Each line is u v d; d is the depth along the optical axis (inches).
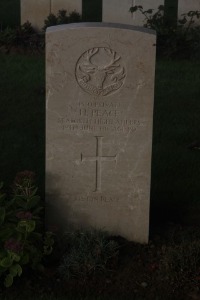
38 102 170.6
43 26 217.8
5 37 209.2
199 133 155.2
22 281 104.4
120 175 112.0
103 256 107.7
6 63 196.1
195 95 176.1
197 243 106.0
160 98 173.2
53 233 109.1
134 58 106.9
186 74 190.1
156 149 146.7
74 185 112.2
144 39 106.2
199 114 165.3
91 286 104.0
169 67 194.7
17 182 110.3
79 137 110.0
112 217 114.1
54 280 105.3
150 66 107.3
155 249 112.4
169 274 103.5
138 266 107.8
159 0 214.2
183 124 159.6
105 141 110.4
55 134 109.7
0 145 147.6
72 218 113.8
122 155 111.1
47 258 109.6
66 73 107.0
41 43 208.2
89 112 109.0
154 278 105.1
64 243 111.3
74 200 113.0
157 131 155.6
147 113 109.3
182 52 205.5
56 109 108.6
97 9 252.8
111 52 106.7
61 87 107.7
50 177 111.7
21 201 107.0
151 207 126.3
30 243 104.0
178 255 104.3
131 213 113.9
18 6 258.2
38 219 109.4
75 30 105.4
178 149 147.1
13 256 99.3
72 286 104.0
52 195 112.5
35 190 108.2
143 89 108.3
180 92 177.6
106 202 113.3
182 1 213.9
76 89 107.8
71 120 109.2
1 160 141.2
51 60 106.4
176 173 137.6
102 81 107.6
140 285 103.9
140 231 114.5
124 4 215.0
